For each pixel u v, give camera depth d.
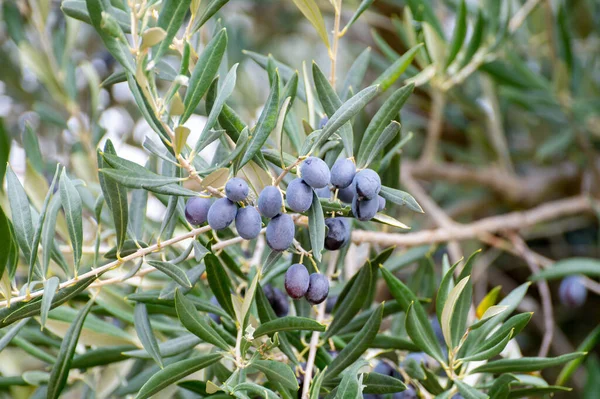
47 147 1.54
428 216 1.52
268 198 0.69
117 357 0.84
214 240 0.84
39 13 1.16
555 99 1.32
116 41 0.68
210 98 0.72
